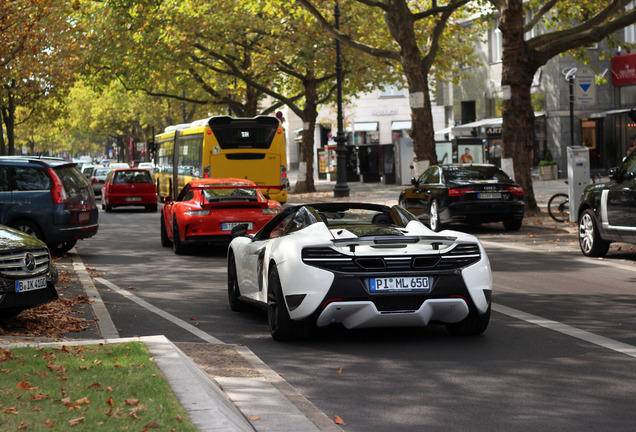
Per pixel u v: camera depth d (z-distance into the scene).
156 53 37.31
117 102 77.81
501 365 6.93
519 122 23.19
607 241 14.56
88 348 6.91
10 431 4.57
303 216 8.55
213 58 42.06
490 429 5.19
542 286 11.52
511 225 20.22
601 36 22.55
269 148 28.55
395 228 8.27
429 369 6.84
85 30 38.22
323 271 7.59
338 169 37.38
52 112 48.50
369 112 75.50
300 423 5.16
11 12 27.06
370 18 38.00
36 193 15.80
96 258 16.23
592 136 42.34
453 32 35.78
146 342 7.11
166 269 14.41
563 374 6.57
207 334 8.55
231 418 4.91
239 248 9.75
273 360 7.29
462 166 20.44
